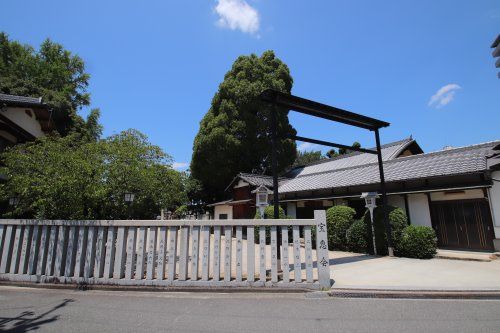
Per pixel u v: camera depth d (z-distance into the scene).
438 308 4.66
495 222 10.06
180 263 6.05
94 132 25.80
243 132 22.91
